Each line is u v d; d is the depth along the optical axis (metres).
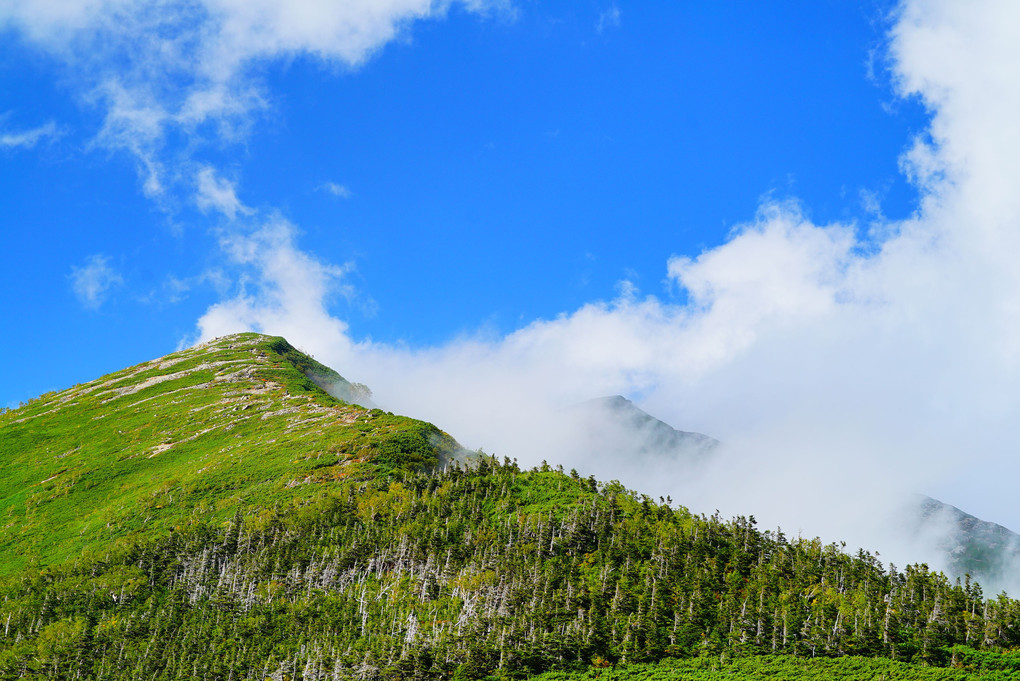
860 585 151.88
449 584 152.38
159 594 159.38
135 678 131.62
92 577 167.38
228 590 156.62
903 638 135.25
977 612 145.12
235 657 134.50
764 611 141.12
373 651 131.25
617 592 144.62
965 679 119.94
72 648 140.38
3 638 146.88
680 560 156.00
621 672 126.12
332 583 155.25
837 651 131.12
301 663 130.88
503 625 138.75
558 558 160.12
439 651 131.50
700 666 127.06
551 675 126.75
